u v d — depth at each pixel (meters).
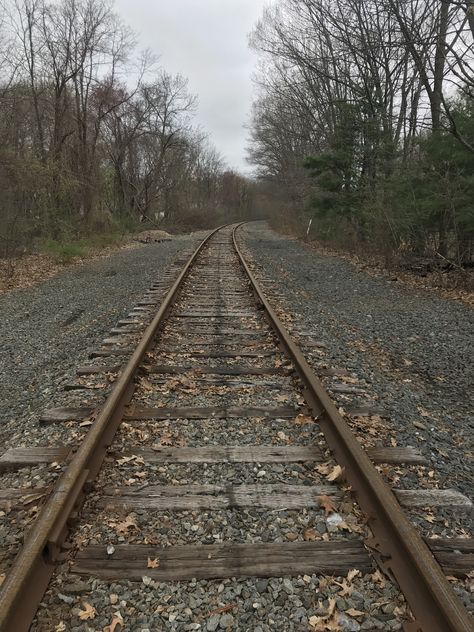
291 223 38.00
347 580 2.51
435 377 6.03
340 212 20.44
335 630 2.25
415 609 2.29
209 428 4.16
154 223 43.22
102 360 5.88
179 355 6.08
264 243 26.75
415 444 4.01
